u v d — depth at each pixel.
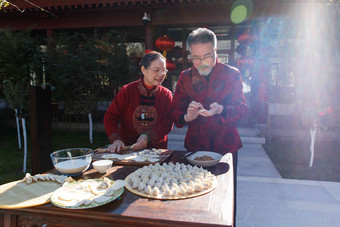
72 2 7.53
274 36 7.60
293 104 7.40
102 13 8.20
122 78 7.73
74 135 8.45
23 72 7.42
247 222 2.78
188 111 1.77
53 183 1.24
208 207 0.98
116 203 1.02
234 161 2.03
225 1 6.98
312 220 2.80
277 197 3.47
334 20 5.78
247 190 3.76
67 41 7.82
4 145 7.15
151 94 2.17
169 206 0.99
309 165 4.97
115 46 7.72
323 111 4.91
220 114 1.74
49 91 2.58
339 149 6.20
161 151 1.85
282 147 6.47
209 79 1.93
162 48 7.71
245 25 8.78
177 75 9.25
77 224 1.01
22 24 8.74
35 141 2.43
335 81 6.78
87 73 7.22
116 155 1.73
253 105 8.68
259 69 7.68
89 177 1.35
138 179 1.23
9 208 0.99
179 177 1.25
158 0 6.97
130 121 2.21
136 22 8.04
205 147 1.99
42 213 0.98
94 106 7.48
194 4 7.20
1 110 9.84
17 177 4.48
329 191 3.63
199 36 1.67
